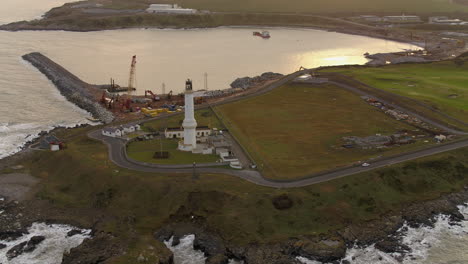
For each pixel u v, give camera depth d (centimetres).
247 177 14988
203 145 17775
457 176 16000
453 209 14500
